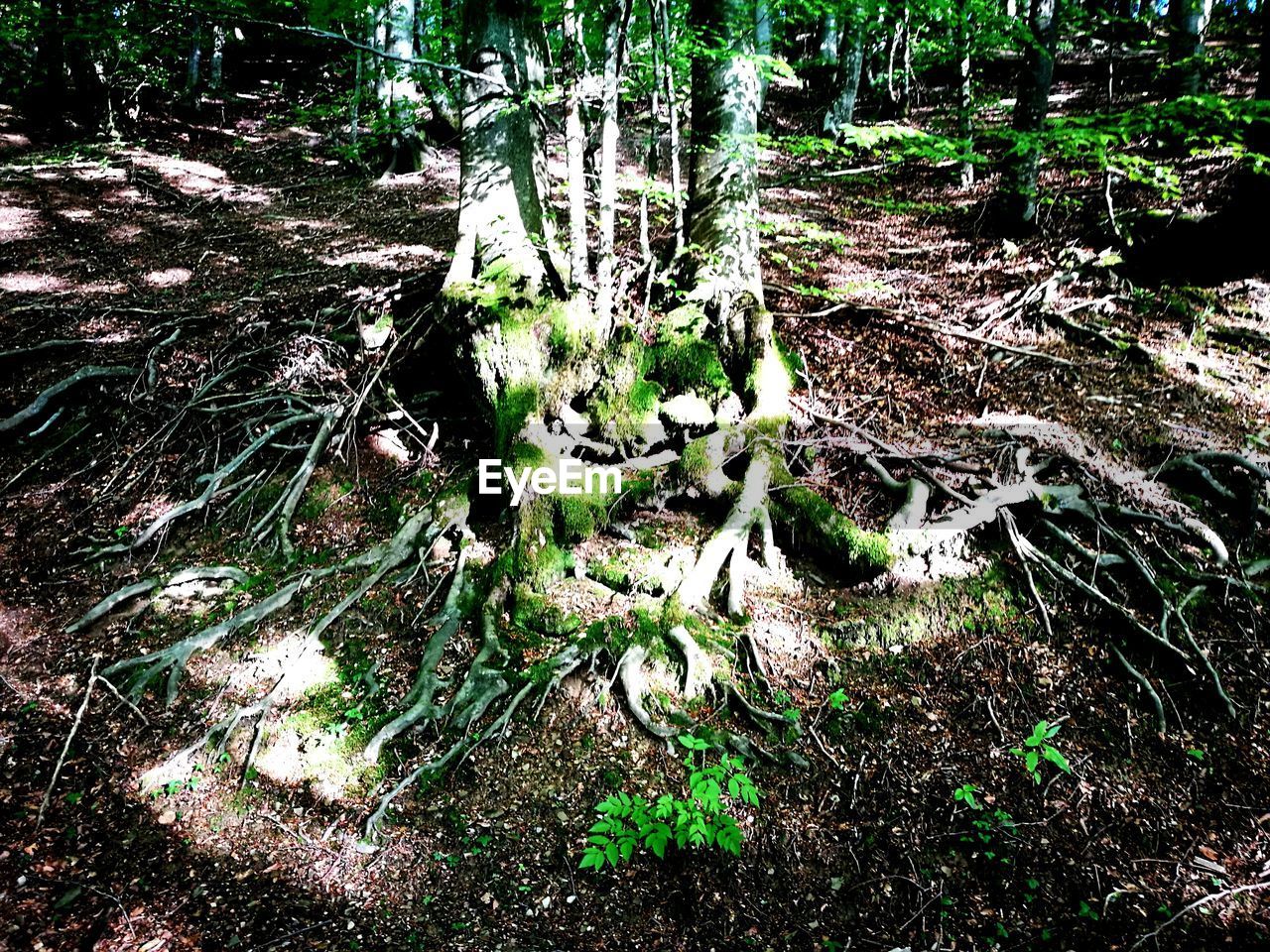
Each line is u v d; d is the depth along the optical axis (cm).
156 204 1527
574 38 702
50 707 576
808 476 688
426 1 1283
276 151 1964
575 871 461
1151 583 590
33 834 478
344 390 854
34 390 905
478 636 590
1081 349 880
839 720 533
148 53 2002
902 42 2052
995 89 2112
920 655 573
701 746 492
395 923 436
